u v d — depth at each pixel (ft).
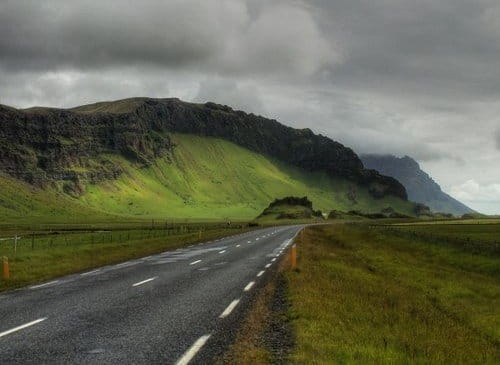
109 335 34.50
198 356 28.91
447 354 32.40
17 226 515.91
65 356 29.14
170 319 39.96
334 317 40.09
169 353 29.66
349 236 205.57
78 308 45.47
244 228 331.36
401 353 30.42
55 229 382.63
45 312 43.73
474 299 67.82
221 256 105.91
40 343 32.37
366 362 27.61
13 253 114.73
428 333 39.27
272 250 122.31
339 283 60.13
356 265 93.20
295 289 53.31
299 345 30.81
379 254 123.03
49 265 88.69
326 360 27.66
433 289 73.77
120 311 43.70
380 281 71.20
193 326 37.24
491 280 87.20
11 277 71.26
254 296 51.44
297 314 40.27
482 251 125.80
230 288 57.82
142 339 33.22
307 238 176.14
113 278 68.64
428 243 156.25
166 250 126.72
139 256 108.68
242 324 37.78
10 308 46.16
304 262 84.48
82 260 99.04
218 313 42.34
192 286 59.72
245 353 29.32
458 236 221.87
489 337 46.11
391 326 40.96
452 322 48.85
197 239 180.24
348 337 34.01
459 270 99.96
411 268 95.35
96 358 28.68
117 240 185.78
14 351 30.40
